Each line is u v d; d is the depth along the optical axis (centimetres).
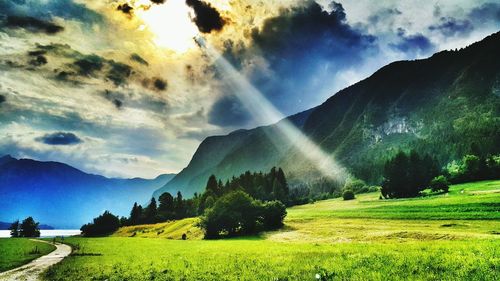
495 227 5231
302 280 1778
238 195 9269
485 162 14375
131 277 2455
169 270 2589
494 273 1575
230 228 9000
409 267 1845
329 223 8406
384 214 8456
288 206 18350
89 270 3094
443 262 1898
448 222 6353
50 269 3488
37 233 16725
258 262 2542
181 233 11231
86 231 17612
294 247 3944
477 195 8656
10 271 3638
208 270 2400
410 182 13600
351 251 2792
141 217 19488
